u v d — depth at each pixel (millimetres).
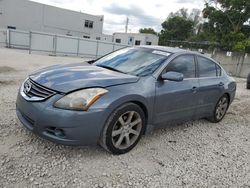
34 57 17672
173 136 4285
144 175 2947
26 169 2760
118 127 3246
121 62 4121
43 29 40031
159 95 3590
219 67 5305
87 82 3047
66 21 42156
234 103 7879
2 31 28578
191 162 3420
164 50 4305
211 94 4781
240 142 4430
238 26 31344
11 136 3449
